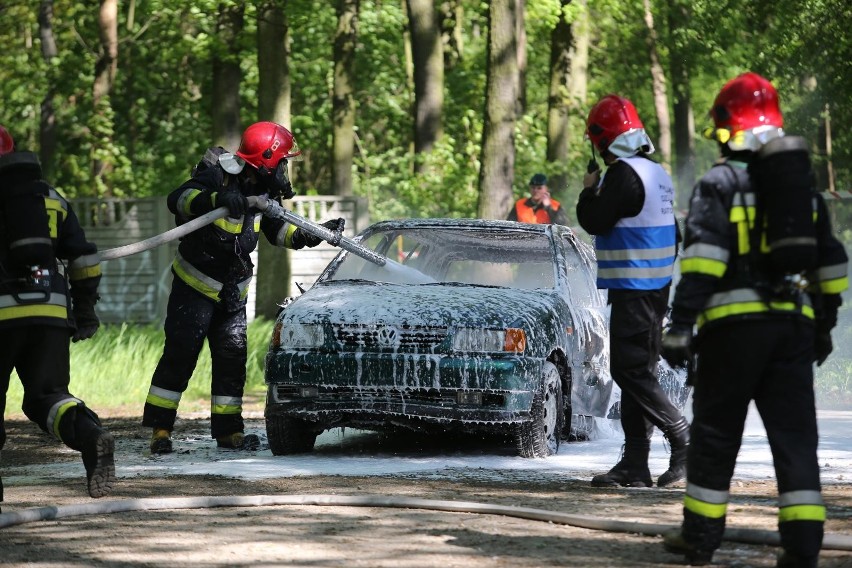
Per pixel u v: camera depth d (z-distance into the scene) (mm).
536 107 59875
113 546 8203
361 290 13992
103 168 43656
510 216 23422
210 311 14328
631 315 11172
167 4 35500
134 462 13320
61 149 50219
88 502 10195
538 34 47594
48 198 9664
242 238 14195
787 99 35812
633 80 55188
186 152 51531
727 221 7328
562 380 14141
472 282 15719
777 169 7266
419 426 13156
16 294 9391
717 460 7496
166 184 50062
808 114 35688
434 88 39781
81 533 8672
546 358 13422
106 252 12008
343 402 13180
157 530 8781
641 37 48250
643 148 11188
